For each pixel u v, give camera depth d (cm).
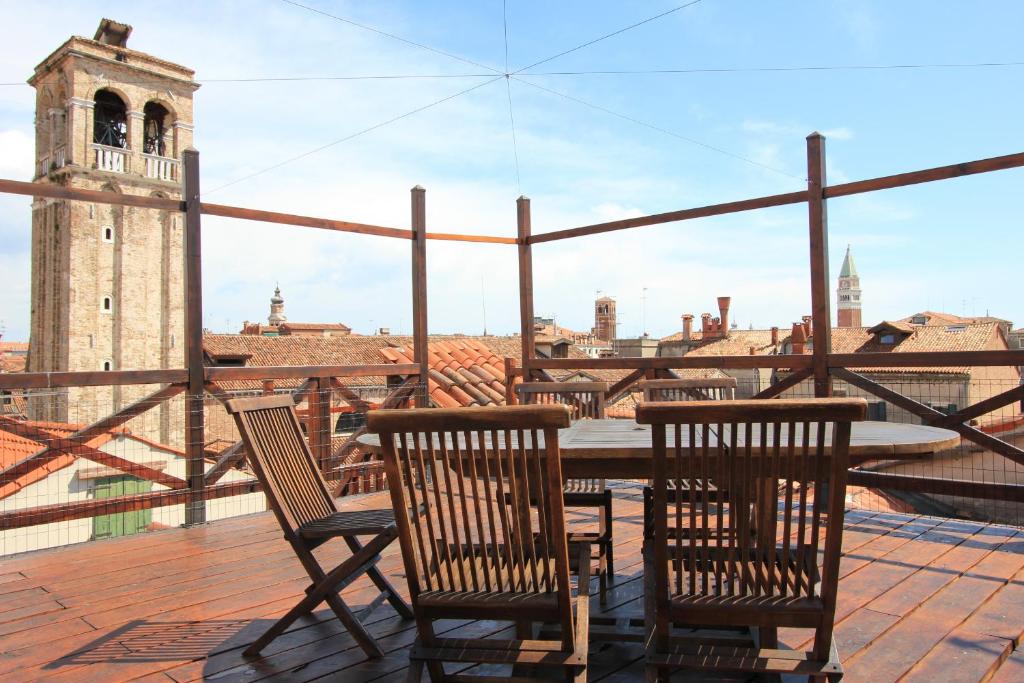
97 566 327
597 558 289
